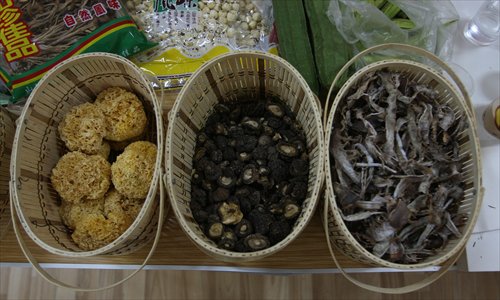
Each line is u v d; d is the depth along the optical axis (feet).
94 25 1.86
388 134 1.52
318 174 1.44
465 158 1.53
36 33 1.84
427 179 1.49
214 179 1.64
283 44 1.87
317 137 1.50
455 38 1.96
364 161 1.53
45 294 2.66
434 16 1.86
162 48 2.00
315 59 1.87
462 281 2.54
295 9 1.88
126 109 1.67
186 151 1.65
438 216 1.45
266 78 1.72
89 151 1.64
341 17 1.87
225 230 1.55
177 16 2.03
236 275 2.63
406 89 1.59
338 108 1.59
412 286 1.44
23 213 1.43
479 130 1.85
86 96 1.78
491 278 2.55
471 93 1.89
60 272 2.65
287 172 1.65
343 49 1.85
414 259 1.47
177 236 1.76
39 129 1.61
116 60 1.56
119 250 1.54
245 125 1.72
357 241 1.47
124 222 1.58
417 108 1.57
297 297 2.60
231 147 1.70
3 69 1.83
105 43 1.86
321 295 2.59
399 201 1.43
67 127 1.63
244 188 1.64
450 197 1.52
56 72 1.56
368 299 2.56
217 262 1.75
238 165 1.66
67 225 1.66
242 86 1.81
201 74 1.57
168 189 1.43
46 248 1.40
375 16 1.85
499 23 1.84
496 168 1.79
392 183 1.50
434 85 1.59
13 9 1.83
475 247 1.70
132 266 1.77
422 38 1.87
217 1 2.03
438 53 1.89
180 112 1.54
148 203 1.43
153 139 1.82
